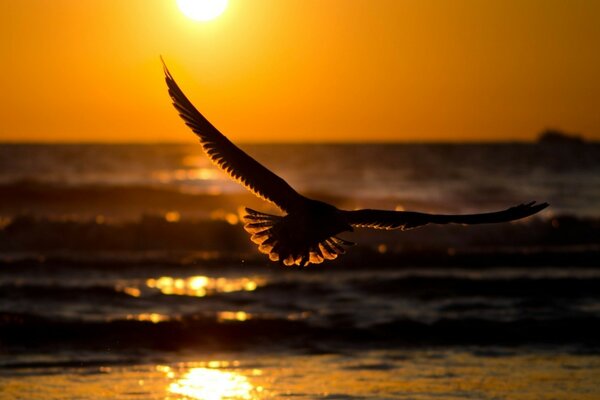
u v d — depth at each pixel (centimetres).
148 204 4884
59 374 1545
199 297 2273
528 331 1836
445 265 2848
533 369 1553
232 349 1734
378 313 2062
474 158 12262
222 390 1435
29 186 5384
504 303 2169
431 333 1831
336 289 2355
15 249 3250
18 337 1792
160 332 1833
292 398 1382
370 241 3381
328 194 5694
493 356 1658
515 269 2788
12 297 2192
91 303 2178
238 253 3231
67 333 1823
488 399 1366
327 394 1400
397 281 2402
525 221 3566
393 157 12575
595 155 12762
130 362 1636
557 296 2241
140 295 2277
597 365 1581
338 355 1678
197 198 4959
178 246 3341
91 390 1435
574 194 6125
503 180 7944
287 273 2700
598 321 1903
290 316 2044
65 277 2592
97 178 7744
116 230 3344
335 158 12325
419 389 1424
